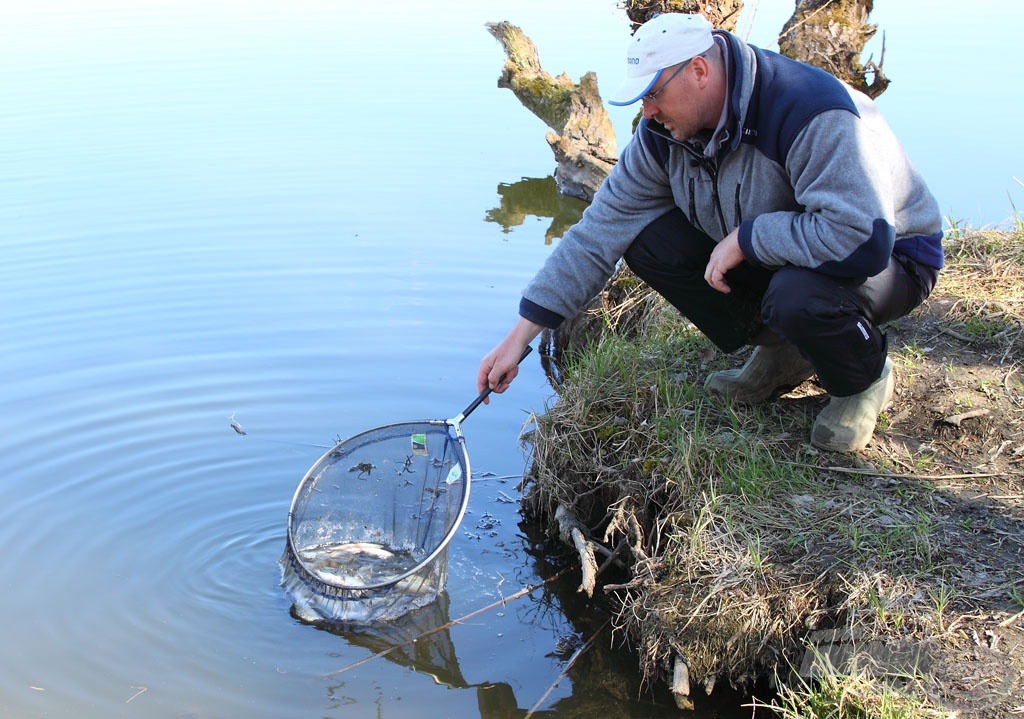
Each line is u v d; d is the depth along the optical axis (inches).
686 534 127.6
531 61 359.3
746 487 132.0
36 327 214.5
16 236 257.8
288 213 278.1
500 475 173.8
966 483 131.6
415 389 196.4
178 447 175.6
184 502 161.3
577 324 219.1
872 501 128.9
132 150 322.0
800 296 123.3
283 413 186.9
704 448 138.8
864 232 117.2
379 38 463.8
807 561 121.1
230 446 176.4
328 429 182.7
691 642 120.0
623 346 170.4
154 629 134.3
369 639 134.4
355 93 387.9
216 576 145.3
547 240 270.1
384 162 321.4
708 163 127.2
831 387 133.3
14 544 150.2
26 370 197.9
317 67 419.5
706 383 153.1
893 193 127.0
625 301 207.0
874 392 133.8
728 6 231.8
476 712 121.5
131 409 186.2
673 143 129.0
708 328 143.8
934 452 137.8
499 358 141.3
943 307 167.8
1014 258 179.8
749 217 128.4
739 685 120.7
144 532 154.1
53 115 353.4
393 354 208.8
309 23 494.6
